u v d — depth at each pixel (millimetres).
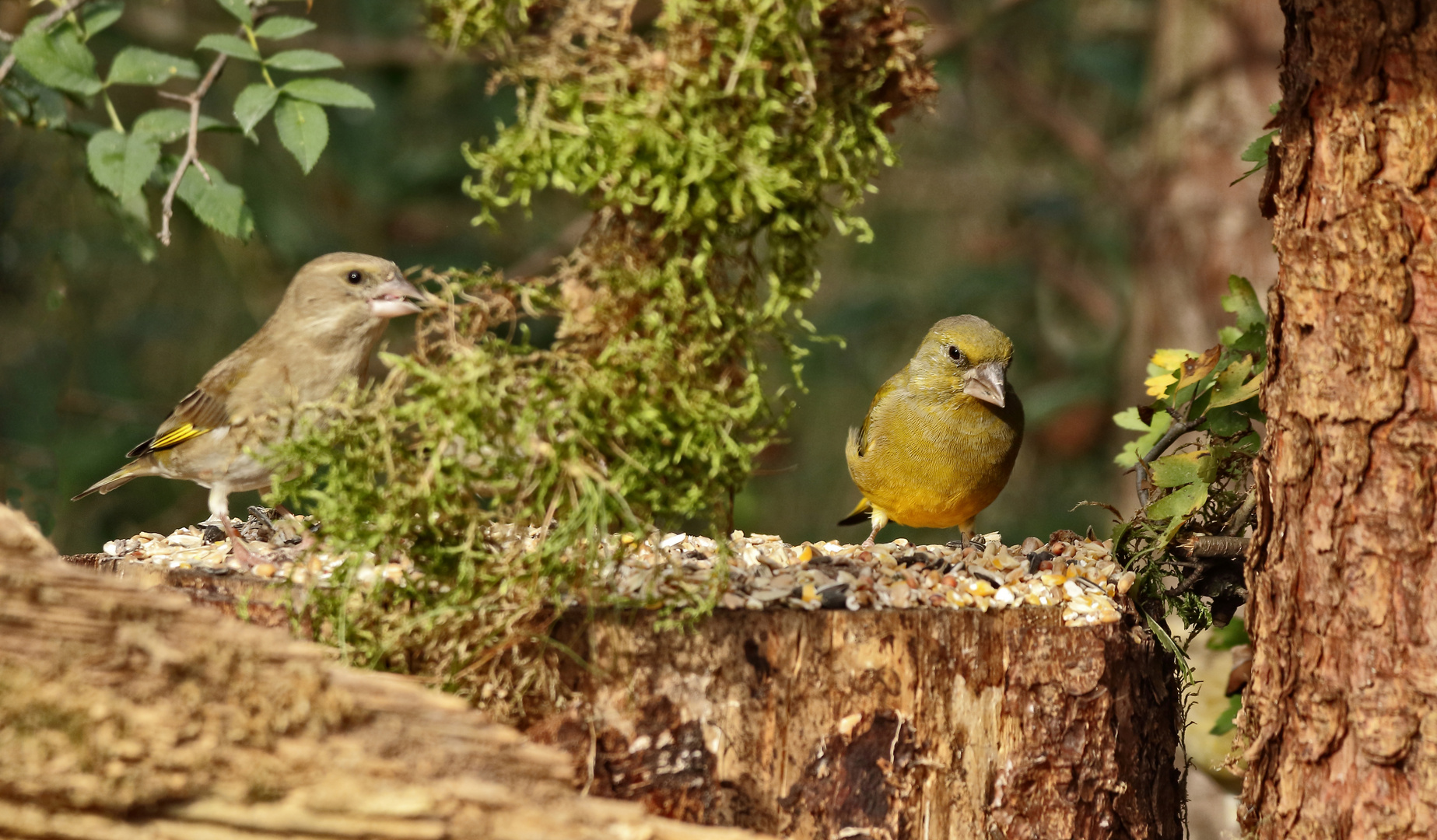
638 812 5570
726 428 6457
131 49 9570
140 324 16469
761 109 6156
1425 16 6195
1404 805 6164
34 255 13914
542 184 6254
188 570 7434
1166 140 15898
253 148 16078
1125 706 7434
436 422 6270
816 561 7902
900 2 6648
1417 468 6195
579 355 6430
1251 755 6789
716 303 6344
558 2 6430
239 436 9328
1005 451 9859
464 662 6562
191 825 4836
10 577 5062
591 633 6734
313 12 17938
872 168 6637
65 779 4688
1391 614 6234
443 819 5105
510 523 6488
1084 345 20250
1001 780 7176
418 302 9664
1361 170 6328
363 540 6398
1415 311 6215
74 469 14773
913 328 20312
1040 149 21438
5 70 9617
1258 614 6867
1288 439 6625
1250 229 14992
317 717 5207
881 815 6973
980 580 7664
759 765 6883
